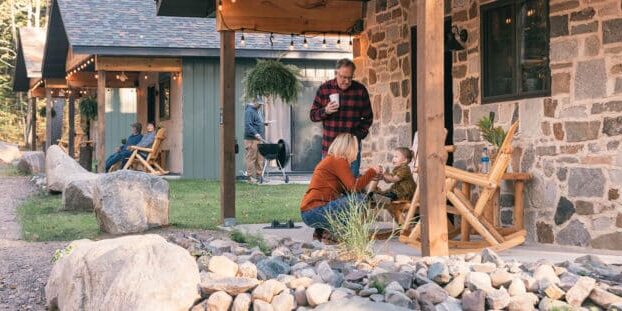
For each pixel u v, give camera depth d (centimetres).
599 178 736
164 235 915
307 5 1088
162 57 1906
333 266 613
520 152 817
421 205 625
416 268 577
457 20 916
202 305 527
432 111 619
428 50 617
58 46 2328
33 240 921
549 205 784
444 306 512
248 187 1642
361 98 898
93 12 1928
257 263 611
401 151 837
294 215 1133
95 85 2328
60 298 599
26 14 4991
